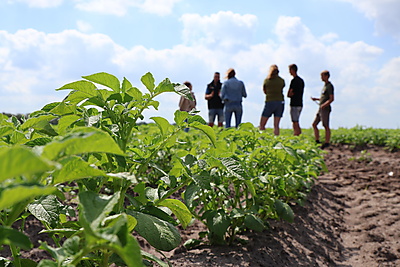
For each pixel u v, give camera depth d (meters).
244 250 3.23
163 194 1.97
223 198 3.47
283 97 10.80
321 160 5.78
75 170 1.05
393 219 4.79
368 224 4.74
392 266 3.57
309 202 5.47
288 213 3.55
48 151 0.83
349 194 6.29
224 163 2.14
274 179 3.71
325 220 4.89
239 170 2.12
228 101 11.19
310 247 3.81
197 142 5.15
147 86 1.67
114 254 1.56
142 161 1.73
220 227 2.90
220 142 2.62
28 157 0.66
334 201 5.86
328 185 6.87
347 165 8.88
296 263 3.32
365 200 5.81
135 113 1.68
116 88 1.66
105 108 1.63
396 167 8.16
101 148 0.89
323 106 11.33
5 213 1.26
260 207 3.52
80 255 0.88
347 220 5.03
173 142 1.89
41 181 1.04
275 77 10.64
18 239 0.85
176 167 2.16
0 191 0.81
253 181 3.36
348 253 3.95
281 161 3.86
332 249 3.96
